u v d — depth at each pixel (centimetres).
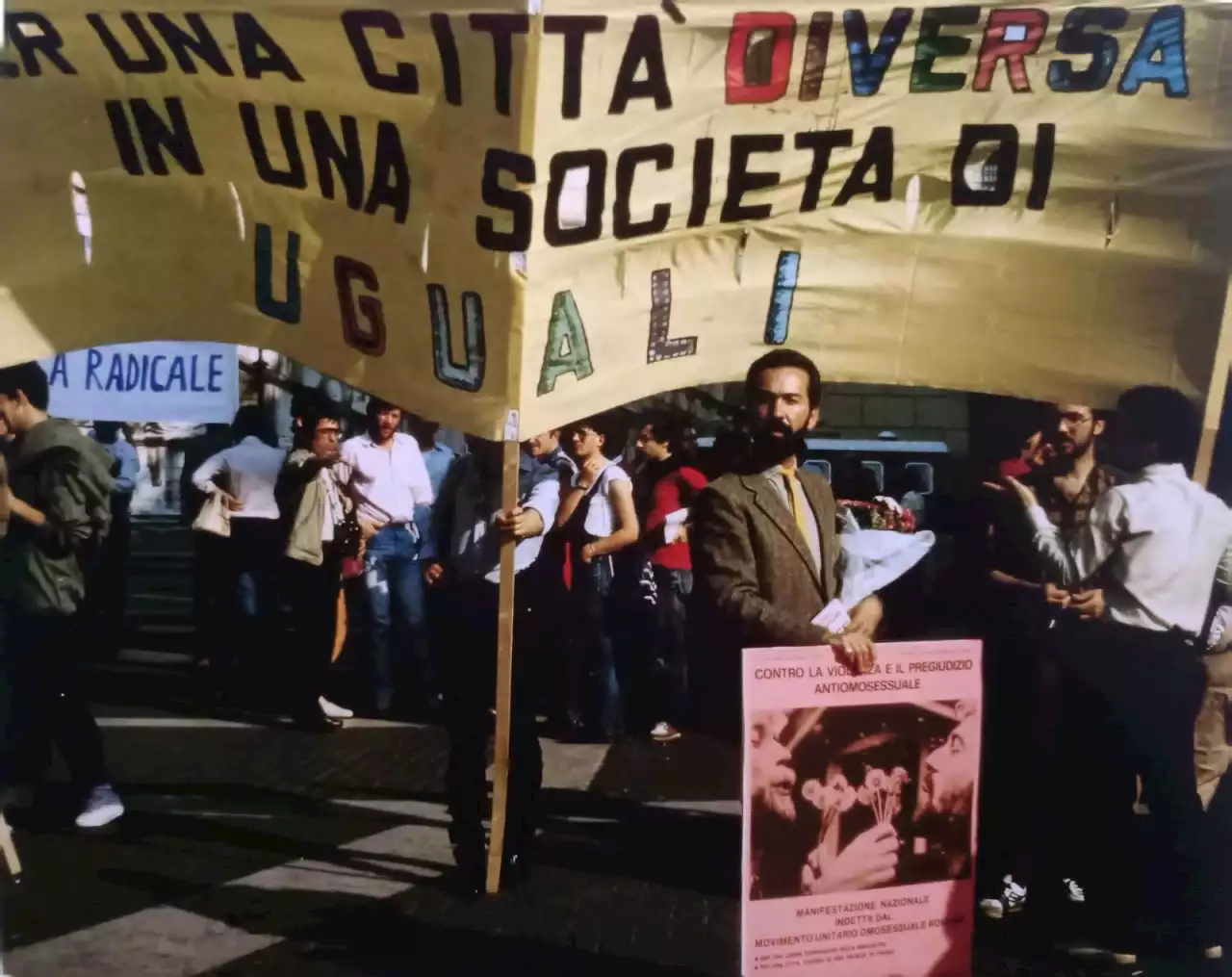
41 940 348
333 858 384
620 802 397
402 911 364
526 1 298
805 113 321
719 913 367
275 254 337
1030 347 344
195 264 342
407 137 316
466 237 317
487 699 364
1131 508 366
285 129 326
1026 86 326
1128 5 321
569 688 402
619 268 322
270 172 331
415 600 424
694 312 330
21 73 332
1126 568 369
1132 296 342
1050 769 377
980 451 379
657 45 308
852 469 380
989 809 380
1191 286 340
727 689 363
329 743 427
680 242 325
